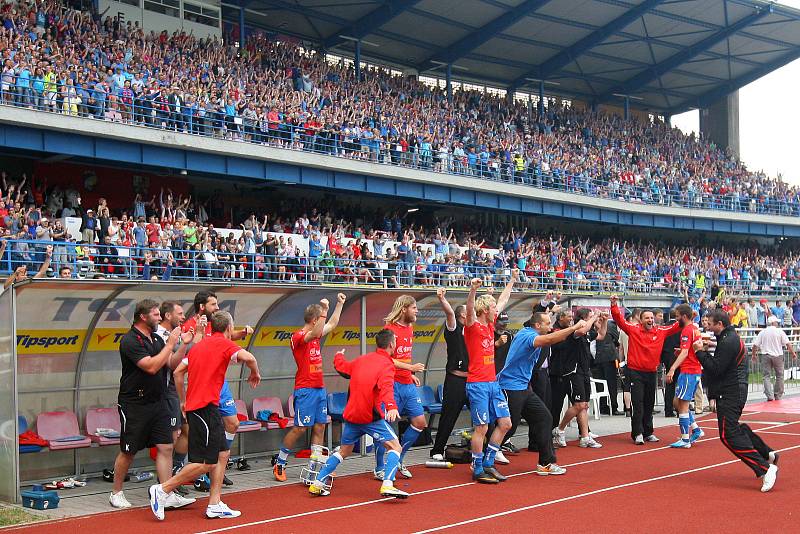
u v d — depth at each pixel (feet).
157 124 87.76
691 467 42.47
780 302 154.92
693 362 48.88
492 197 125.80
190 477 31.60
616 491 36.24
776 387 77.36
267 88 101.65
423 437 51.29
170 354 32.45
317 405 38.58
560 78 162.30
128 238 74.74
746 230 165.37
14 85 75.92
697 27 146.00
